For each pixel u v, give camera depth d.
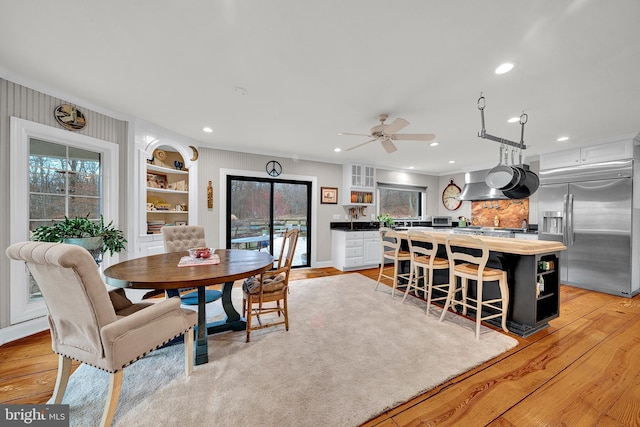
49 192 2.58
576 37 1.61
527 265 2.46
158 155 3.94
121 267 2.05
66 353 1.44
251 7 1.42
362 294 3.59
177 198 4.18
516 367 1.92
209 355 2.04
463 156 5.03
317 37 1.67
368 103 2.64
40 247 1.23
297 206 5.32
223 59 1.93
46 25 1.59
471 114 2.88
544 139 3.79
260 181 4.92
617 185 3.67
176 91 2.46
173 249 3.11
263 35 1.66
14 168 2.22
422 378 1.76
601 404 1.55
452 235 2.63
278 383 1.71
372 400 1.55
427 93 2.41
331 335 2.38
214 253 2.72
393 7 1.41
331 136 3.84
